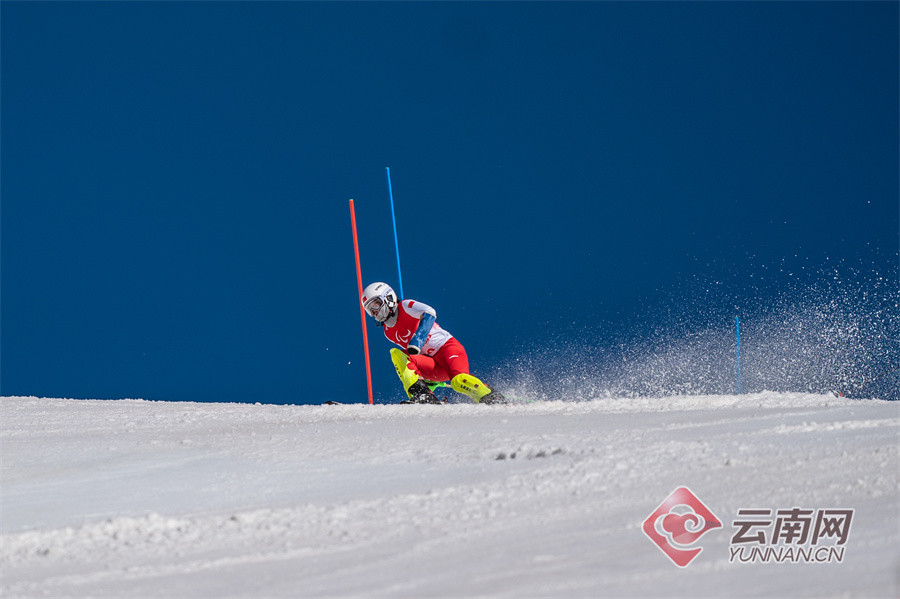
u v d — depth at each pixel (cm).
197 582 1191
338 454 2167
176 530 1483
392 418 2831
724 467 1655
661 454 1814
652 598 987
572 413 2764
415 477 1841
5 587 1228
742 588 1000
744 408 2662
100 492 1903
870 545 1112
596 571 1094
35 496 1900
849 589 961
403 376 3581
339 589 1109
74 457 2334
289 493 1788
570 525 1346
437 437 2303
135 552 1375
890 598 916
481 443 2155
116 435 2698
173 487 1914
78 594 1171
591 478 1647
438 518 1448
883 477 1451
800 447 1786
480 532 1345
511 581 1077
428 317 3547
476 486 1647
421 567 1175
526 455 1956
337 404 3400
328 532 1412
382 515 1495
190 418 3103
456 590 1060
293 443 2355
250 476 1977
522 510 1462
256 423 2888
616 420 2462
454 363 3575
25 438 2716
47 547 1431
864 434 1888
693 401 2930
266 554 1312
